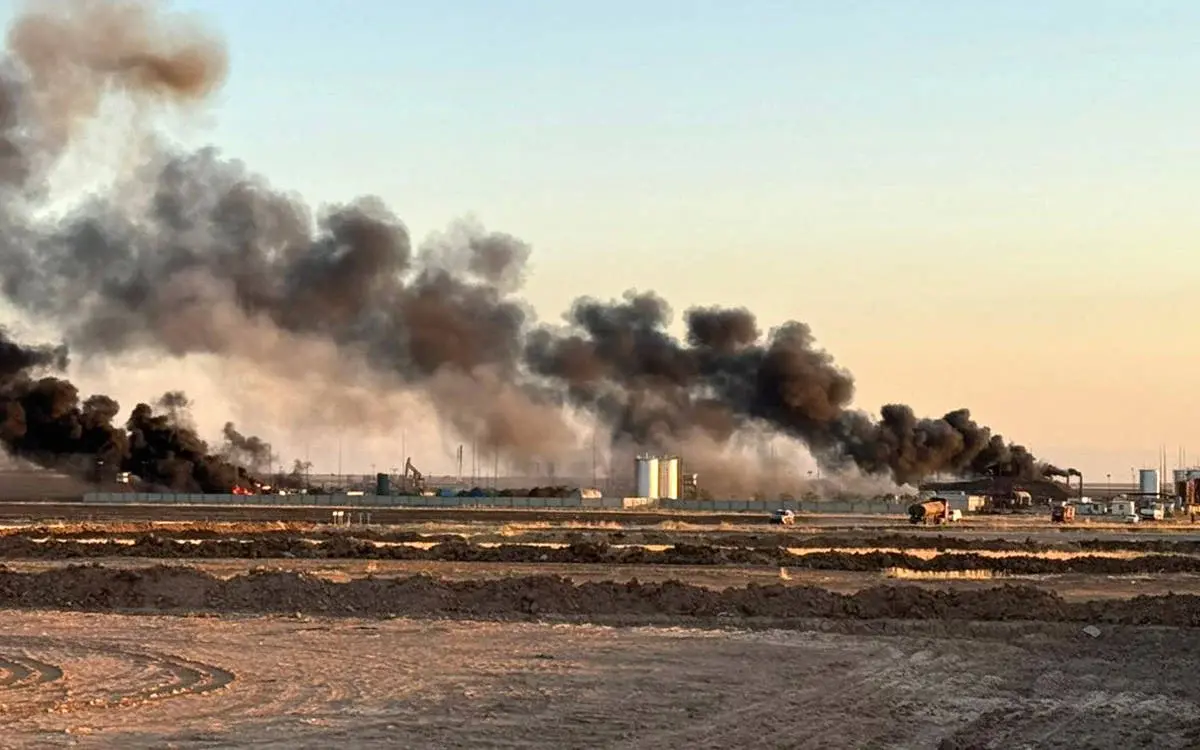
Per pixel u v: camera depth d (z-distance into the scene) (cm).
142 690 3158
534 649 3903
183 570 5378
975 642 4144
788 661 3688
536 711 2898
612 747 2523
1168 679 3506
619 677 3384
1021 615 4778
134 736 2581
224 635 4200
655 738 2614
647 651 3866
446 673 3431
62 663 3594
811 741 2602
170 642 4025
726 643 4047
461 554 7725
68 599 5106
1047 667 3675
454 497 19662
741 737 2631
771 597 4978
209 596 5066
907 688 3275
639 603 4956
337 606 4966
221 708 2908
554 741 2577
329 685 3228
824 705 3011
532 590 5050
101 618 4659
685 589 5044
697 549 7788
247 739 2561
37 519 12544
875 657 3788
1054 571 7181
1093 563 7494
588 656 3759
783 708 2967
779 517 13562
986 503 19838
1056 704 3103
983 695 3203
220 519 13112
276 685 3225
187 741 2539
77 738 2556
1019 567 7300
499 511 16938
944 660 3753
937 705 3050
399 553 7844
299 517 14025
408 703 2981
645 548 8331
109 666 3541
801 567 7275
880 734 2686
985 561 7538
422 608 4941
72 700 3009
